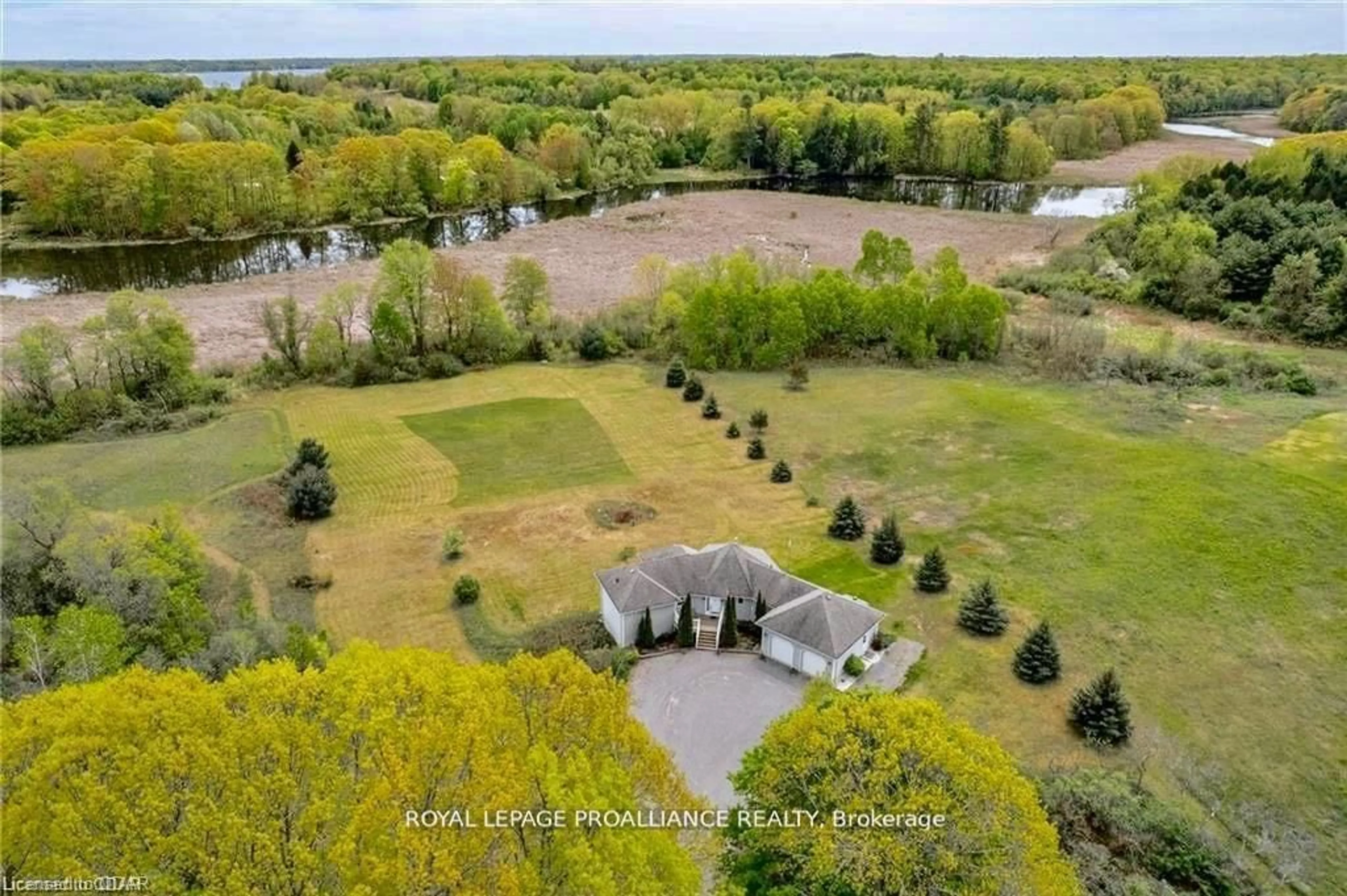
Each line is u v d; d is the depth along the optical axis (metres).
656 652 38.62
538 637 39.97
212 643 35.44
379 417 64.81
